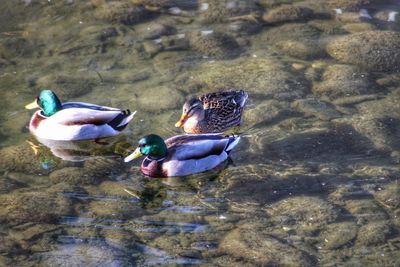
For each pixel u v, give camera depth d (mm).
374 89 17422
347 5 20922
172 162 14703
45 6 20953
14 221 13180
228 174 14719
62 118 15812
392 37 18922
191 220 13320
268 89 17391
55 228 13047
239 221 13281
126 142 15820
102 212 13500
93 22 20219
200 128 16141
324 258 12328
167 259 12297
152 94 17234
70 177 14531
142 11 20594
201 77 17875
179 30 19828
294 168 14758
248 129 16125
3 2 21078
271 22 20234
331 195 13930
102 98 17109
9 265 12141
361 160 14977
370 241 12719
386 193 13922
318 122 16203
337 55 18656
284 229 13023
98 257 12336
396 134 15766
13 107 16828
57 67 18312
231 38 19531
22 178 14492
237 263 12211
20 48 19062
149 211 13609
